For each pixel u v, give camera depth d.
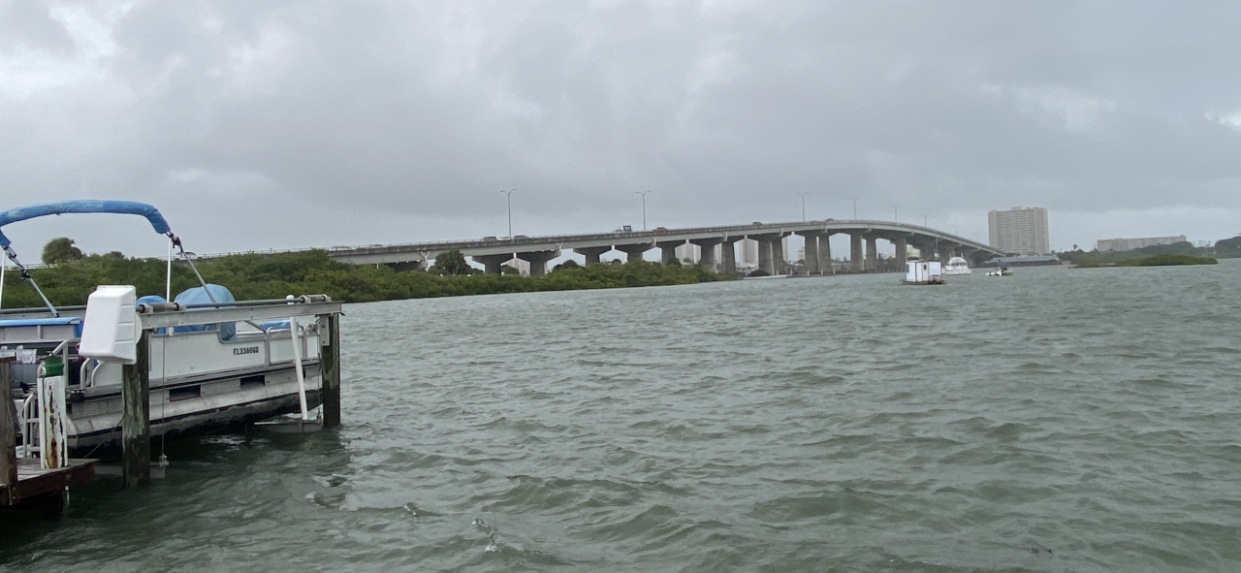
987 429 13.38
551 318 52.00
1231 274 93.44
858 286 100.31
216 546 8.92
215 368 12.73
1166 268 143.88
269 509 10.24
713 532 8.88
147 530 9.48
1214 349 23.56
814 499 9.95
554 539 8.90
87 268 54.81
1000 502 9.73
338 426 15.08
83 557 8.67
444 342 35.97
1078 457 11.61
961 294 67.56
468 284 113.06
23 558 8.66
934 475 10.90
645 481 11.01
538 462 12.27
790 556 8.20
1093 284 78.44
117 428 11.09
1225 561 7.90
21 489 8.73
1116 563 7.89
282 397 14.03
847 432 13.52
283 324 15.41
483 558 8.34
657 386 19.61
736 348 28.27
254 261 89.62
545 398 18.42
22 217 11.94
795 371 21.12
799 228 184.50
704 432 13.99
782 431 13.85
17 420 10.18
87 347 10.14
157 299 12.88
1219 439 12.44
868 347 26.91
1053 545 8.34
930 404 15.70
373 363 27.86
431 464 12.41
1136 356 22.28
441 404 18.19
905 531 8.84
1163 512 9.23
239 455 13.18
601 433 14.23
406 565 8.25
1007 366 20.80
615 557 8.33
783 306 57.31
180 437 12.29
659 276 142.00
